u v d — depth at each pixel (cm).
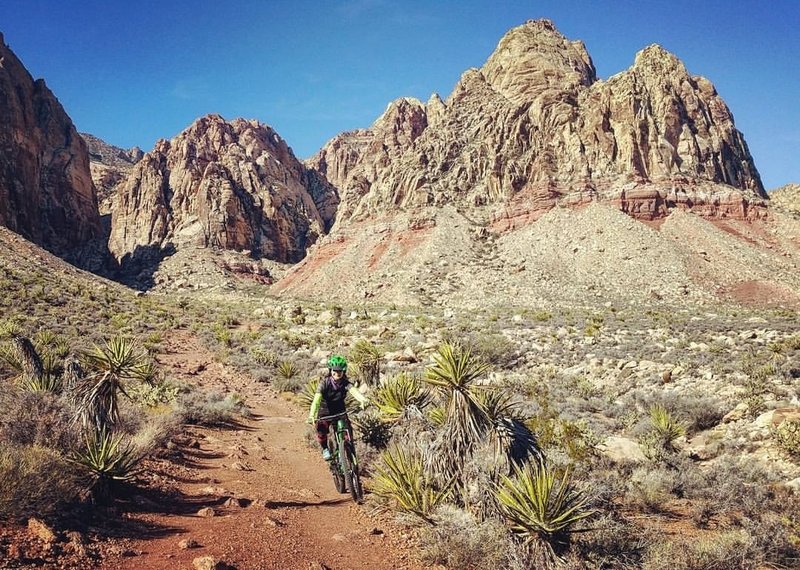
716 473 991
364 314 5456
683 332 3753
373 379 1914
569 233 9731
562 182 11012
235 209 15888
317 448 1186
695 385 1977
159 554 482
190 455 945
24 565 412
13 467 509
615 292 8081
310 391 1680
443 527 584
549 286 8375
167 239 15425
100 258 14675
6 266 4634
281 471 938
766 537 639
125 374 814
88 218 15312
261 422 1476
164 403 1371
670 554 571
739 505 841
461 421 700
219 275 13538
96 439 674
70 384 996
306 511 681
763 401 1462
